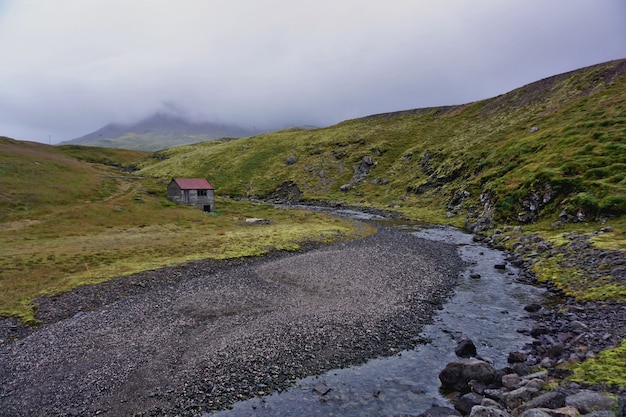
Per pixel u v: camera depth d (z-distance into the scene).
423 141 138.00
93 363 20.70
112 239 58.44
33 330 25.62
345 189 126.19
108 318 27.03
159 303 30.02
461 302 29.50
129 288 34.03
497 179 72.19
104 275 37.34
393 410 15.98
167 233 65.00
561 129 76.56
